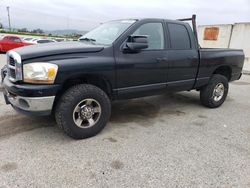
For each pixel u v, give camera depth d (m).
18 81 3.04
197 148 3.29
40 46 3.39
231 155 3.14
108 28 4.13
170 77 4.27
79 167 2.74
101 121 3.54
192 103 5.56
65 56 3.11
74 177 2.56
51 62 2.99
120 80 3.63
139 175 2.63
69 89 3.24
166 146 3.32
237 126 4.20
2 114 4.25
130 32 3.70
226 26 13.32
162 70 4.09
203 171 2.75
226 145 3.42
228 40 13.31
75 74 3.14
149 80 3.98
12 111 4.42
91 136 3.50
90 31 4.58
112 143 3.35
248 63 12.39
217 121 4.41
